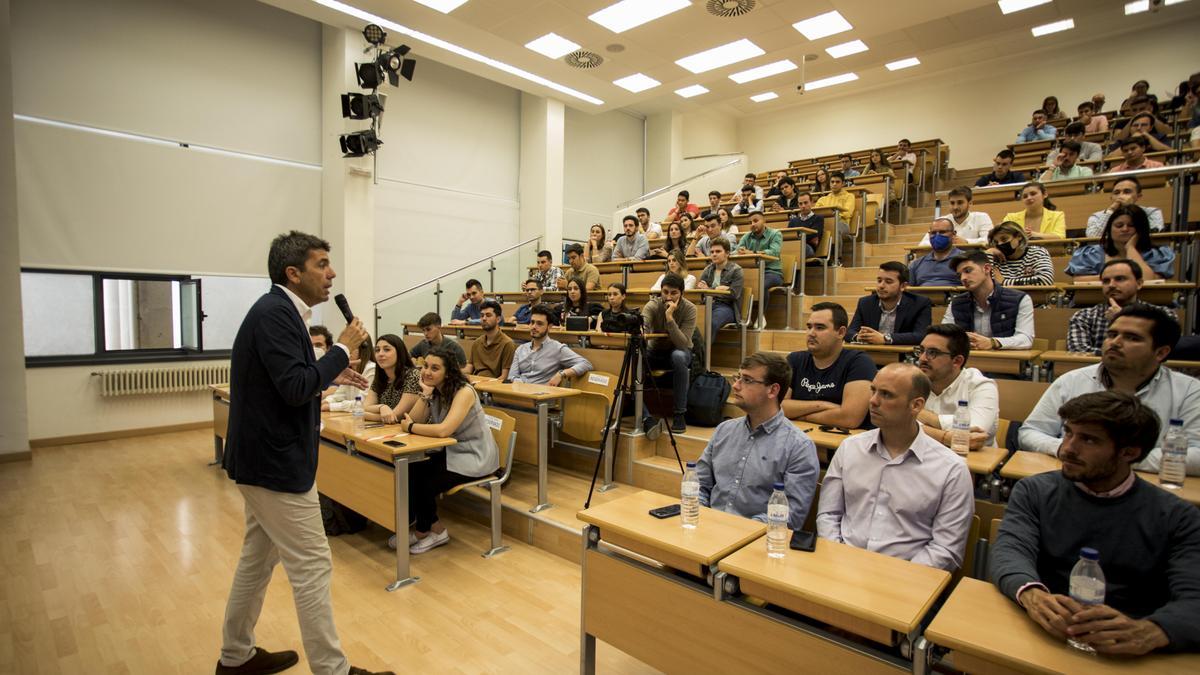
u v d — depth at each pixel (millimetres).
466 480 3096
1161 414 2021
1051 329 3477
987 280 3223
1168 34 8242
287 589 2721
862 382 2652
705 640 1587
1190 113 6484
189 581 2805
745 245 5719
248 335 1796
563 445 4195
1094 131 7176
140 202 5766
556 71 7621
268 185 6590
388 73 6172
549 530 3158
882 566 1521
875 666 1313
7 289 4730
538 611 2547
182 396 5988
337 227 6797
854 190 6477
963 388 2467
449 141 8234
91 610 2523
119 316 5711
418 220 7918
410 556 3094
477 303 6359
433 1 5910
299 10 6137
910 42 7590
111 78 5590
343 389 3959
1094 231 4145
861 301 3756
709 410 3959
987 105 9672
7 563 2967
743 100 11352
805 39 6664
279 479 1788
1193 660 1101
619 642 1799
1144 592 1312
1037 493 1476
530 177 8969
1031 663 1095
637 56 7102
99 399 5539
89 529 3418
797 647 1421
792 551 1611
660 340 4145
